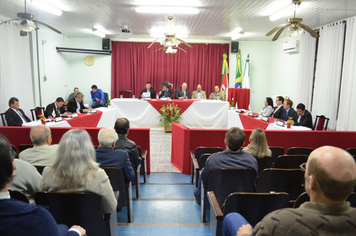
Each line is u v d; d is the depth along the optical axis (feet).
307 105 24.09
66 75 31.63
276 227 2.42
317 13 18.10
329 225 2.30
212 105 24.76
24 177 5.31
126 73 32.37
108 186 5.20
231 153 7.38
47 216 2.82
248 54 31.63
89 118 19.22
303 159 8.91
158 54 32.14
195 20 21.29
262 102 33.12
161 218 8.60
